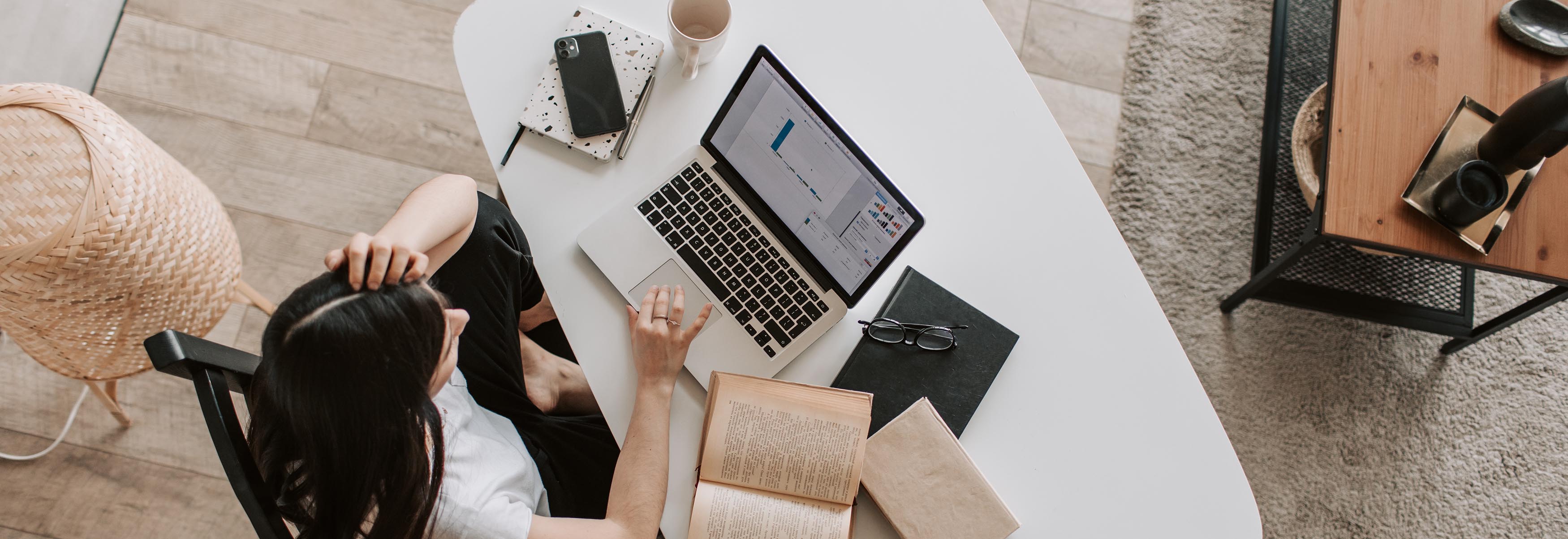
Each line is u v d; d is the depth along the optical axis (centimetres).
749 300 105
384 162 176
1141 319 107
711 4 107
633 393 104
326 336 71
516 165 107
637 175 108
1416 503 173
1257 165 185
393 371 74
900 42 112
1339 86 132
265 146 173
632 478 97
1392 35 134
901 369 104
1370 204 128
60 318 108
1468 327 167
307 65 178
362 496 79
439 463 82
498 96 108
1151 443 105
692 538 94
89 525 155
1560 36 133
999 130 111
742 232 106
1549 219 127
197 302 119
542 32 110
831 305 105
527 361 128
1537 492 174
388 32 181
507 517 89
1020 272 108
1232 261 180
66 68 166
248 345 164
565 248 106
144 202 107
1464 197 120
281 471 88
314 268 170
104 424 158
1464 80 132
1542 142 117
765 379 98
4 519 153
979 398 104
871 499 102
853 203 101
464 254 112
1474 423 176
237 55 176
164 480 157
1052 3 193
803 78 111
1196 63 190
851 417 96
